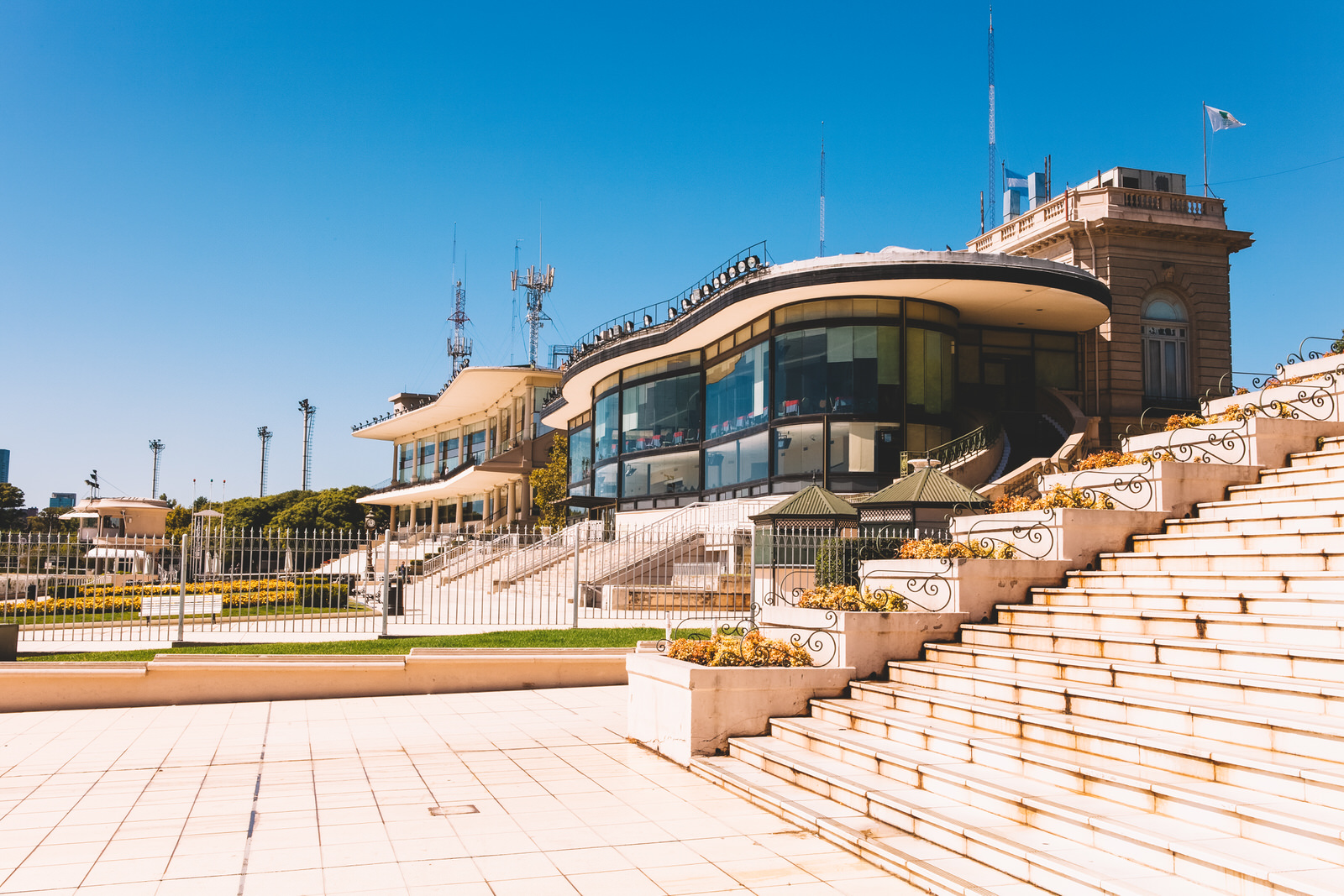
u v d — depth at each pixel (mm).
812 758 7832
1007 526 11523
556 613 19266
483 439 65500
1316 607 7246
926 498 15820
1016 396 32125
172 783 8188
